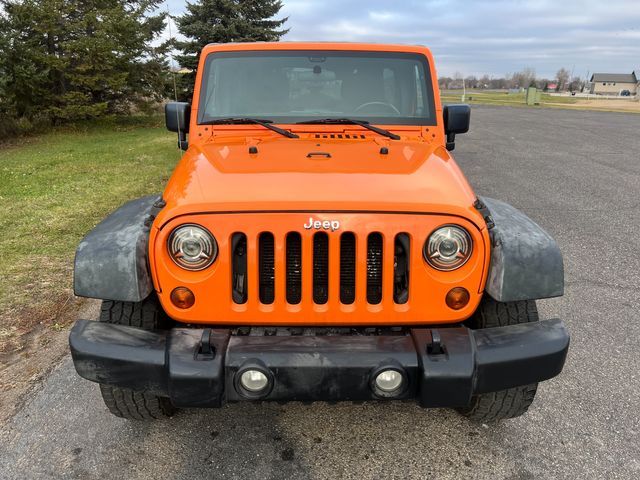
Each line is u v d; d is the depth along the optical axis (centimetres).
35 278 491
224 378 222
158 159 1230
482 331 236
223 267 229
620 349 381
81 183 923
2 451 276
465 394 223
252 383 220
